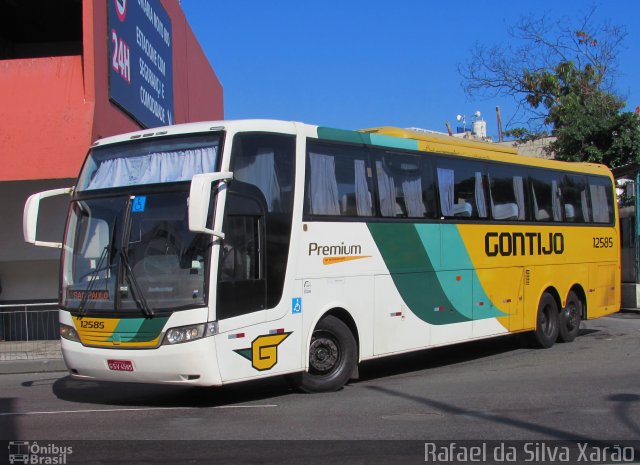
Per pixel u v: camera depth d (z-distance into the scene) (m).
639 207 20.14
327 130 9.35
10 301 15.99
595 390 9.09
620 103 25.02
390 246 10.04
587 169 14.84
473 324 11.45
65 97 13.54
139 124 16.58
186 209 7.88
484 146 12.24
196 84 24.30
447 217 11.06
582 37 27.00
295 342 8.63
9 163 13.30
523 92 27.92
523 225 12.70
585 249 14.45
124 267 7.95
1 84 13.67
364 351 9.61
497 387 9.45
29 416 8.09
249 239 8.21
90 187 8.70
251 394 9.30
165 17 19.45
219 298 7.77
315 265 8.95
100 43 13.98
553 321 13.57
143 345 7.71
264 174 8.45
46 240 15.59
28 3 17.59
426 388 9.49
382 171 10.08
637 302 20.33
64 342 8.33
